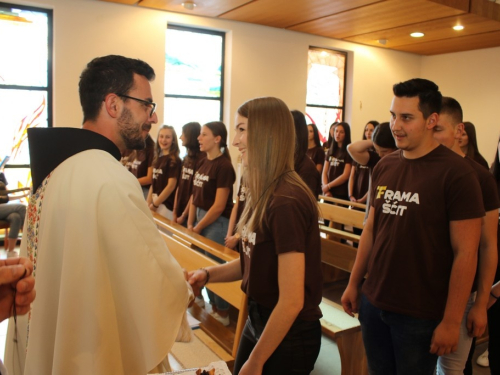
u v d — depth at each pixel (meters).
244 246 1.31
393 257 1.47
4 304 0.78
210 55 6.02
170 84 5.80
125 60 1.15
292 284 1.14
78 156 1.05
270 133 1.21
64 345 0.96
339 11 5.25
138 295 0.99
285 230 1.15
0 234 4.86
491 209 1.52
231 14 5.57
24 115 4.94
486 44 6.92
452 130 1.69
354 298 1.72
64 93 4.96
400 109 1.44
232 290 1.85
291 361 1.23
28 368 1.01
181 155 5.95
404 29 6.06
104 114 1.13
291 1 4.92
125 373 1.03
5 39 4.76
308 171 2.18
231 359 1.75
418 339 1.43
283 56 6.42
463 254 1.34
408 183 1.47
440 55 7.84
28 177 5.04
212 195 3.04
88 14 5.00
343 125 4.82
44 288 1.00
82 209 0.98
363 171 4.54
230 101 6.07
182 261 2.29
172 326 1.03
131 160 4.43
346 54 7.29
